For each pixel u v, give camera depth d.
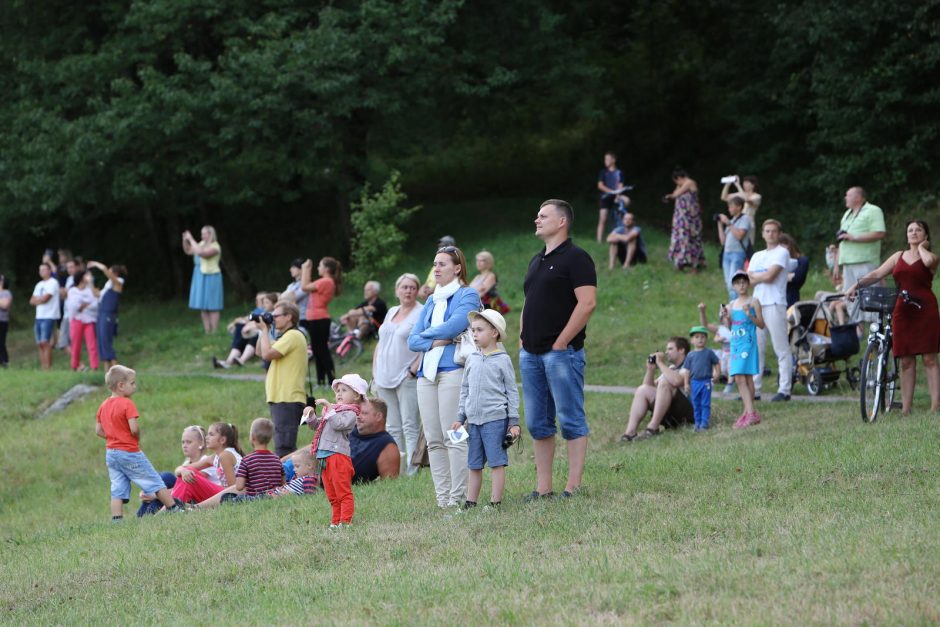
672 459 10.41
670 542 7.24
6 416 19.03
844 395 15.34
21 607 7.68
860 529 7.07
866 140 29.48
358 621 6.10
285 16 28.77
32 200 29.33
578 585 6.34
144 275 35.09
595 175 36.72
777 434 12.02
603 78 36.12
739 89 35.56
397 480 11.18
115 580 8.09
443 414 9.22
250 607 6.84
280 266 33.03
